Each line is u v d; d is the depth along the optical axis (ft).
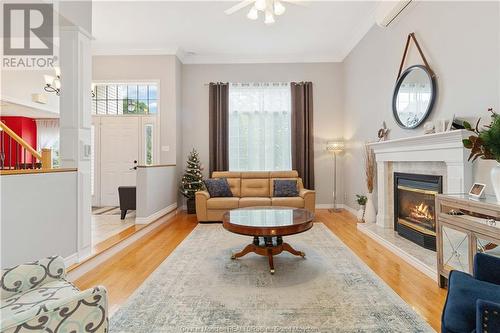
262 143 18.94
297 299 6.70
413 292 7.01
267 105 18.98
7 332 2.75
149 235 12.71
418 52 10.07
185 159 19.11
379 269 8.51
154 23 14.28
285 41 16.61
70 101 8.70
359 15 13.53
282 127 18.99
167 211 16.07
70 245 8.13
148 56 17.61
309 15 13.53
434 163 9.52
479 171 7.45
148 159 19.03
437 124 8.63
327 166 19.12
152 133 18.98
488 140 5.82
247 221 9.21
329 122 19.04
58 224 7.68
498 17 6.86
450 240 7.00
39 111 19.24
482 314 3.25
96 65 17.63
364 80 15.11
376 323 5.68
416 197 10.59
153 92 19.67
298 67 19.02
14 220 6.32
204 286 7.43
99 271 8.57
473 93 7.64
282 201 15.12
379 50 13.25
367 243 11.18
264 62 18.97
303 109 18.66
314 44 17.12
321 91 19.02
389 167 12.51
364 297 6.76
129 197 14.25
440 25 8.93
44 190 7.18
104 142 19.02
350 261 9.17
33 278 4.40
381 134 12.82
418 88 10.00
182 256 9.86
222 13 13.30
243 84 18.92
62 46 8.76
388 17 11.51
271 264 8.34
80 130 8.75
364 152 15.14
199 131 19.11
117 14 13.32
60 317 3.15
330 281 7.67
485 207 5.84
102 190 18.98
